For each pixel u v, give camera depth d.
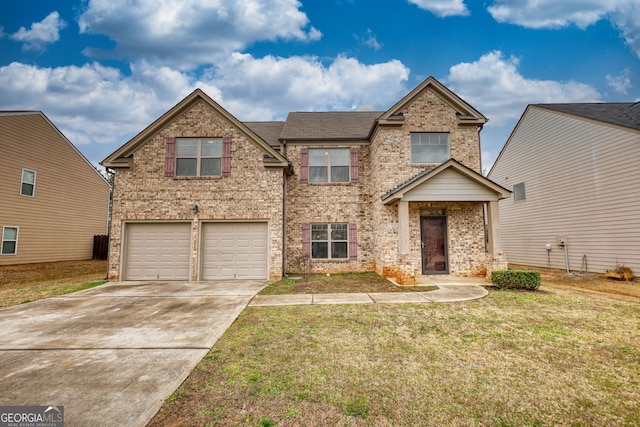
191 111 11.38
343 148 12.83
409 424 2.60
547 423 2.62
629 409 2.82
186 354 4.12
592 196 12.07
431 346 4.32
